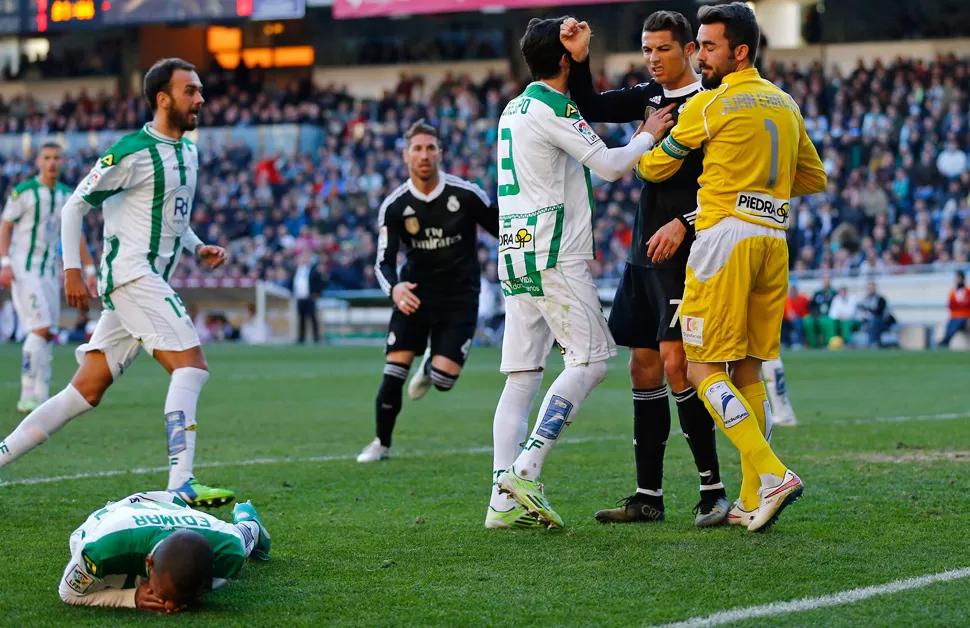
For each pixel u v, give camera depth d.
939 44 66.44
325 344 54.41
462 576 8.73
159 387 28.91
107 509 7.95
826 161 56.56
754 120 9.84
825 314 47.53
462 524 10.87
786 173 10.07
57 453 16.45
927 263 49.69
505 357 10.92
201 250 12.98
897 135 57.34
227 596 8.20
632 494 12.24
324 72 79.00
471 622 7.51
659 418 10.92
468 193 16.08
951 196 52.16
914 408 22.38
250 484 13.58
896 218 53.44
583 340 10.50
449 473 14.45
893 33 67.75
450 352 16.14
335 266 57.19
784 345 48.41
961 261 48.91
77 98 78.62
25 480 13.80
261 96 72.50
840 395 25.53
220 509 11.93
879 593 8.00
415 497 12.56
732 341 9.89
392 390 15.80
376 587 8.44
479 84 73.62
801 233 52.53
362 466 15.15
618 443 17.23
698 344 9.98
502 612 7.72
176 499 8.50
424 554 9.53
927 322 48.41
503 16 74.75
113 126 72.81
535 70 10.64
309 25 79.06
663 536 10.10
